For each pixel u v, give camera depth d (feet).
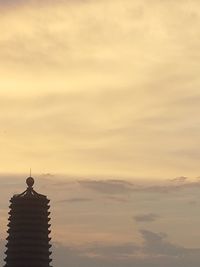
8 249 429.38
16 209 426.92
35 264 420.77
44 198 437.58
